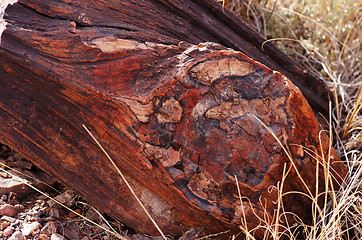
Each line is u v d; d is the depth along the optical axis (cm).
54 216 165
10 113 157
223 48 160
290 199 164
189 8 179
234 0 240
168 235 166
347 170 172
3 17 153
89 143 158
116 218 167
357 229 166
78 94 153
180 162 157
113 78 155
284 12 237
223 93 157
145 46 160
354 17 242
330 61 231
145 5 172
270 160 158
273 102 158
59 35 154
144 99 155
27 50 152
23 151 160
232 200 160
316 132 162
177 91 156
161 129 156
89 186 162
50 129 158
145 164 156
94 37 157
